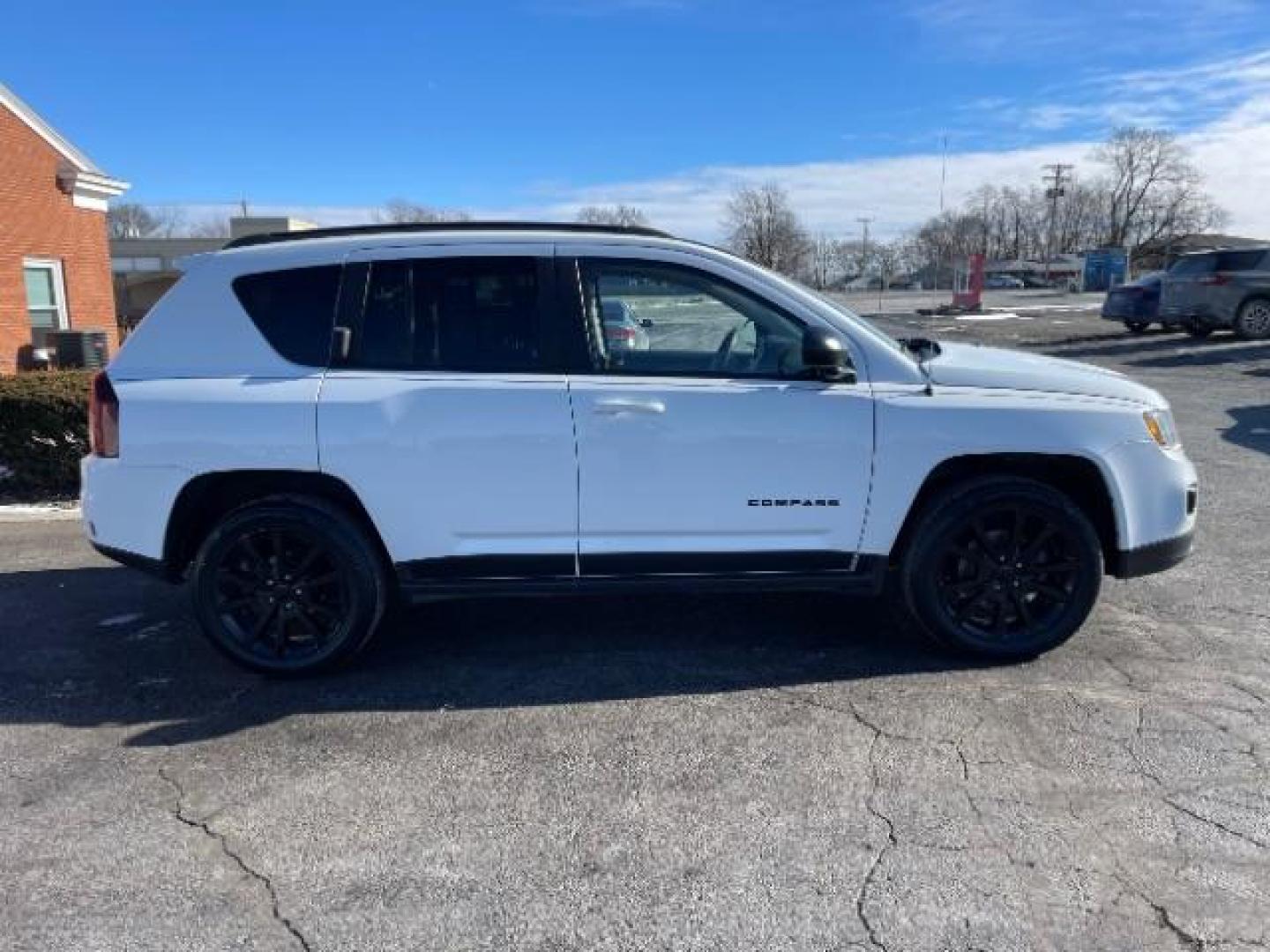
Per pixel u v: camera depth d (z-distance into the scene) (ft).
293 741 11.76
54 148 56.39
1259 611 15.61
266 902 8.73
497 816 10.05
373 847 9.54
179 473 12.84
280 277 13.16
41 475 25.62
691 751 11.34
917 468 13.06
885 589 14.56
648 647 14.55
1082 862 9.09
